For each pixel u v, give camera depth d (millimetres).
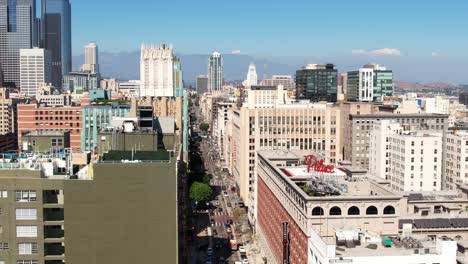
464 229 168250
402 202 190375
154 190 109062
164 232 109875
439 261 121562
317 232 148375
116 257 108750
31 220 105188
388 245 130625
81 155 140125
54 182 105625
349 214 158750
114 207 108000
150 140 163375
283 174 196625
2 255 105375
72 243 107000
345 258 119750
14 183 104438
